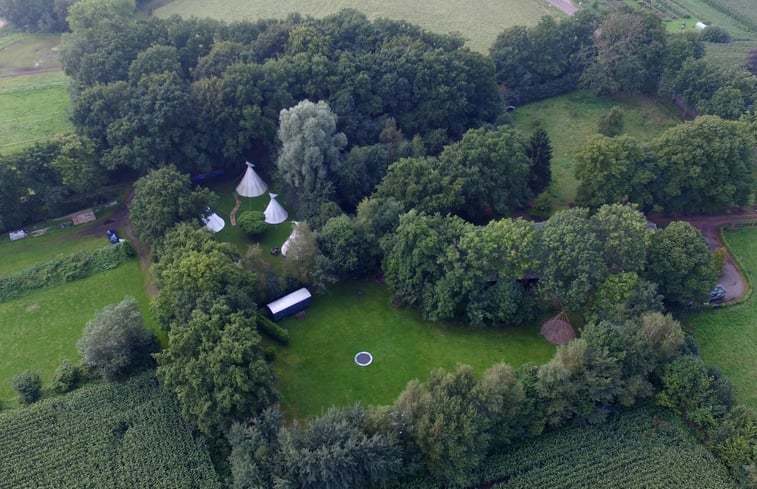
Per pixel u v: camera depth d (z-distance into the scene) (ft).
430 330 239.71
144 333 214.69
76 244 275.39
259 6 505.66
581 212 233.96
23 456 185.26
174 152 295.48
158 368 196.65
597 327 203.51
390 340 235.20
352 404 210.18
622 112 353.10
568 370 190.70
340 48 343.05
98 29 341.00
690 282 230.48
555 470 186.91
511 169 276.82
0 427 192.03
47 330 234.58
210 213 265.95
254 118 298.35
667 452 190.19
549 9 514.27
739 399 213.25
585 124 374.22
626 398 196.34
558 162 340.18
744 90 337.31
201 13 491.72
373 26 357.00
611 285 216.95
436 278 233.96
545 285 224.94
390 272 244.63
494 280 241.55
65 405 198.90
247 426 181.06
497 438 189.57
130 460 184.65
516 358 228.02
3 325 236.22
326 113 280.31
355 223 254.06
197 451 186.91
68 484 179.01
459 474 178.29
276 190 314.14
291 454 168.35
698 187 276.62
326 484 170.09
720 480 181.98
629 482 183.32
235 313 206.69
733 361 227.20
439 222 239.91
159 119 282.36
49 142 276.41
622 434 196.13
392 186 268.41
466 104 325.83
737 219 298.76
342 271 249.14
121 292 251.60
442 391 182.70
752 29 475.72
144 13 485.56
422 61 327.06
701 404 192.95
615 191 276.62
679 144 277.03
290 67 314.55
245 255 267.18
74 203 290.35
